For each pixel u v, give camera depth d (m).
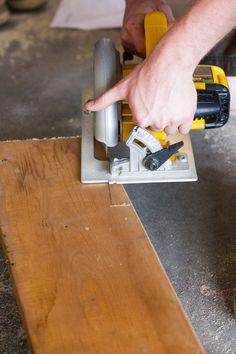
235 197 1.77
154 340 0.99
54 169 1.39
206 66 1.41
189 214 1.71
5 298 1.49
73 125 2.15
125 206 1.28
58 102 2.28
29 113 2.22
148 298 1.06
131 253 1.16
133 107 1.16
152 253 1.16
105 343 0.99
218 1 1.03
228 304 1.45
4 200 1.30
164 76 1.10
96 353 0.97
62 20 2.84
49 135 2.10
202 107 1.33
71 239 1.19
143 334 1.00
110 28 2.79
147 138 1.29
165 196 1.78
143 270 1.12
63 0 2.94
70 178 1.36
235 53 1.66
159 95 1.12
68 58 2.57
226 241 1.62
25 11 2.93
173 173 1.36
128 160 1.34
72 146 1.47
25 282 1.10
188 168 1.37
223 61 1.68
